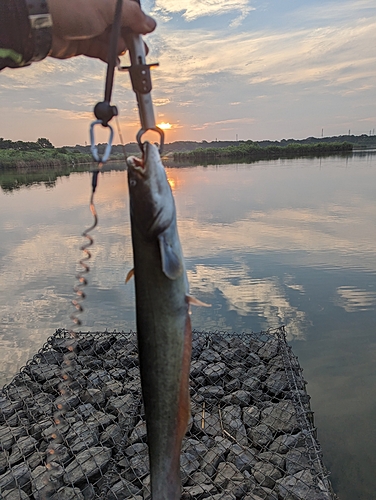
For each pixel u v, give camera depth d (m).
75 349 6.37
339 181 29.88
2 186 38.28
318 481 3.83
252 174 39.56
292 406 4.91
